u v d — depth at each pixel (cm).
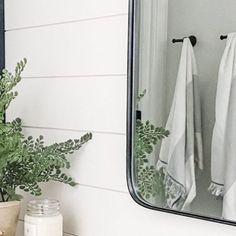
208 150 96
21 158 107
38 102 128
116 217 113
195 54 98
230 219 93
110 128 114
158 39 102
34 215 110
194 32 98
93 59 117
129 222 111
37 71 128
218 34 95
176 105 100
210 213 95
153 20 102
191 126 98
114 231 114
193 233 101
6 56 136
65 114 123
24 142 118
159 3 102
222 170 94
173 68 100
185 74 99
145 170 104
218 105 95
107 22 114
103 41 115
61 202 124
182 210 98
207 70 96
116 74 113
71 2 120
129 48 105
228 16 94
